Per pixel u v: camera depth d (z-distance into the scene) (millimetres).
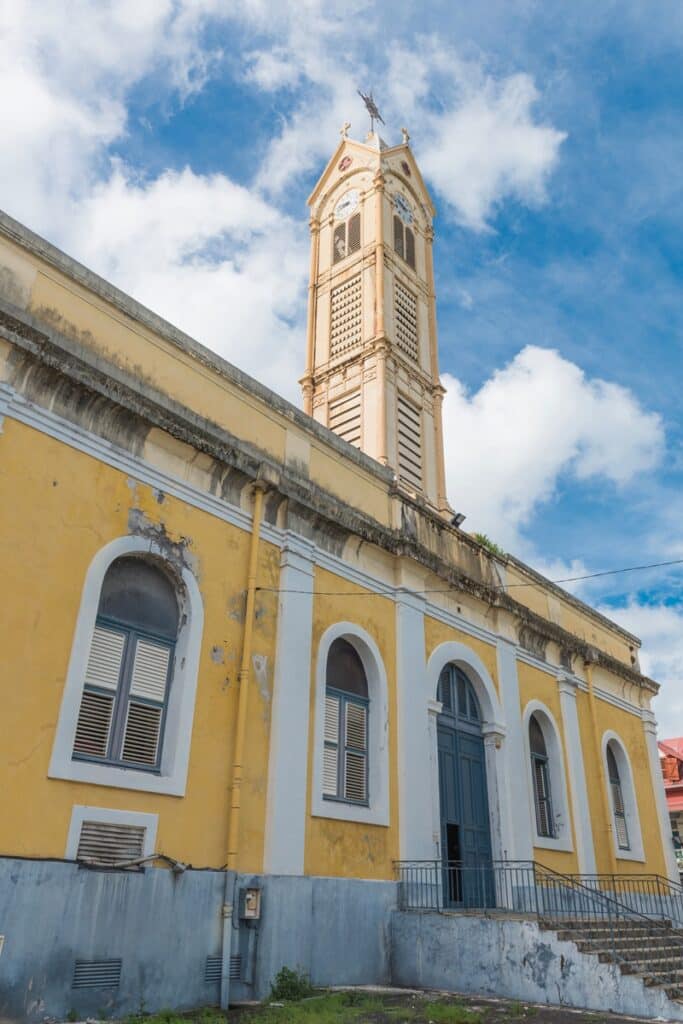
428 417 23844
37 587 8742
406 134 28609
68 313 10148
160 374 11086
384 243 25047
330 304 25125
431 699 13969
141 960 8430
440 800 13703
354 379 22859
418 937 11328
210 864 9477
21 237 9828
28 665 8406
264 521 11875
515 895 14141
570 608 20203
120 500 9961
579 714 18594
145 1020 7785
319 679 11891
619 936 11484
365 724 12820
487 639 16156
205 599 10586
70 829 8273
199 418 11062
